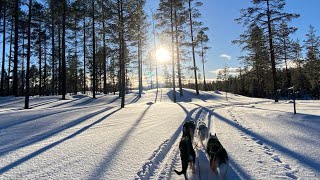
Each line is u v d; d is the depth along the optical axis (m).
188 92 40.88
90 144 9.26
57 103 28.98
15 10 33.56
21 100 30.70
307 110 17.67
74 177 6.18
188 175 6.52
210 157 6.48
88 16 34.06
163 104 25.47
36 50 41.84
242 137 10.38
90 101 31.55
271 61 28.69
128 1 23.02
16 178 6.11
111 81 59.91
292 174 6.32
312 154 7.78
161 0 33.31
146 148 8.68
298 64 54.47
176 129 11.96
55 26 40.94
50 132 11.59
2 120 15.08
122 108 21.44
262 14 27.73
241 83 72.06
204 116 16.88
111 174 6.37
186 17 33.81
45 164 7.12
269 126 12.48
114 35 25.91
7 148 8.89
